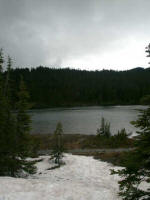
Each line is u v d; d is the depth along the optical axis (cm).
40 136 3838
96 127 5606
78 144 3259
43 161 2245
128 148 2812
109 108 12588
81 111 10831
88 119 7281
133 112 9525
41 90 16288
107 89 17100
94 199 820
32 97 15125
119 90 16812
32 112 10769
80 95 17100
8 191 771
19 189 806
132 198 642
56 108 13550
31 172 1463
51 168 1989
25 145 1440
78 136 3819
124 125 5750
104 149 2883
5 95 1467
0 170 1284
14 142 1397
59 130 2297
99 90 17312
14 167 1356
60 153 2186
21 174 1484
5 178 960
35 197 743
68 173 1842
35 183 909
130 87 16762
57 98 15862
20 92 1489
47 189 840
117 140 3173
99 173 1822
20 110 1456
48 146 3094
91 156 2514
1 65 1473
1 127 1348
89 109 12231
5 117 1395
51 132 4891
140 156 644
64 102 15750
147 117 665
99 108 12875
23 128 1448
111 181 1565
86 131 5034
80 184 1060
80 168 1991
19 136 1429
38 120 7312
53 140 3425
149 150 609
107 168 1970
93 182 1491
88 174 1806
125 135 3291
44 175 1714
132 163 639
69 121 6912
